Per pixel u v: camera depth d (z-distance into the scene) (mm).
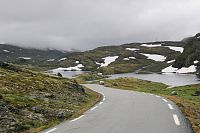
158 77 167250
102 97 38562
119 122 18484
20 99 24672
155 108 25484
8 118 18719
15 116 19750
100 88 61812
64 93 35281
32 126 18281
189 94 52188
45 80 39531
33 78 39062
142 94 43219
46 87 35531
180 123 17641
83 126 17406
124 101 32562
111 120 19391
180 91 59094
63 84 40656
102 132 15414
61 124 18391
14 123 17891
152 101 32000
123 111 24016
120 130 15836
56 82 40531
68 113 22594
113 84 79562
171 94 52219
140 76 186125
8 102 22812
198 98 44594
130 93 45656
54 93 33469
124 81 91250
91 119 20094
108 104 29891
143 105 28094
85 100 34156
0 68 41938
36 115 20969
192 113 22859
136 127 16609
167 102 30703
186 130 15500
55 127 17406
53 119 20672
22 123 18266
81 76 136250
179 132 14992
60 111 22719
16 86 31484
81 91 41281
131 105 28328
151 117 20297
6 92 27609
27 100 25062
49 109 23031
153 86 81688
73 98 33094
